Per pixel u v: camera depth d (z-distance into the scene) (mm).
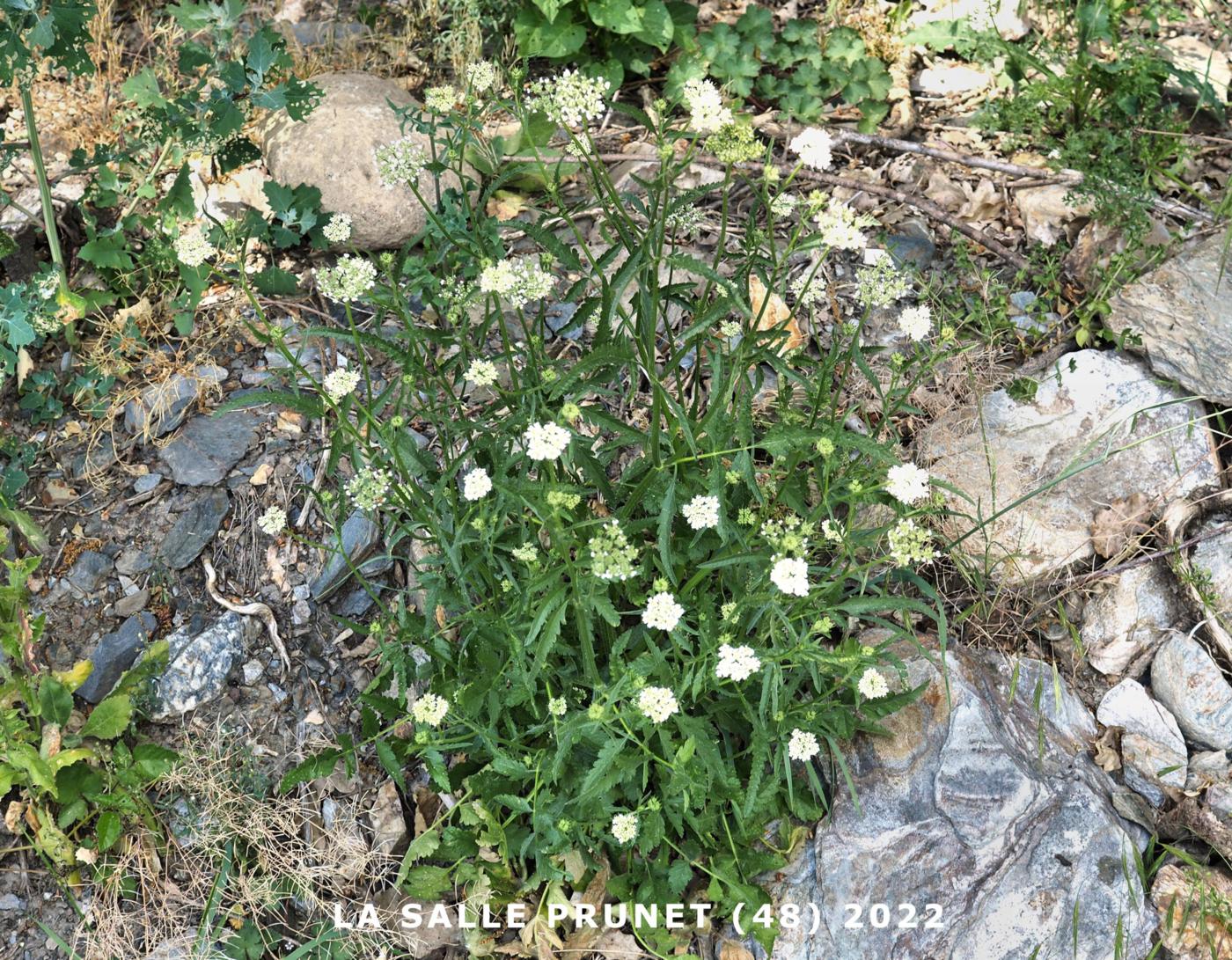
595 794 632
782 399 768
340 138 963
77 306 910
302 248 999
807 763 730
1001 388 917
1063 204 1012
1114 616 830
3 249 932
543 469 727
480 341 744
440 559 755
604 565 589
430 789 804
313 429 908
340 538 743
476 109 769
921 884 729
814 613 685
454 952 761
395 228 959
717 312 649
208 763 804
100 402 924
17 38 840
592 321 938
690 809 706
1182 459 861
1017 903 723
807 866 745
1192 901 715
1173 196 1037
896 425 909
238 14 998
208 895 778
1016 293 973
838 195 1037
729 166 642
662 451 691
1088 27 1040
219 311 956
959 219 1034
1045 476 873
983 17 1155
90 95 1070
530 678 673
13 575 792
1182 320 897
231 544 873
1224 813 754
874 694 656
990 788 744
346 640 856
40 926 766
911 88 1147
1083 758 783
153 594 861
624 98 1134
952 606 838
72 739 799
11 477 887
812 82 1103
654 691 602
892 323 959
